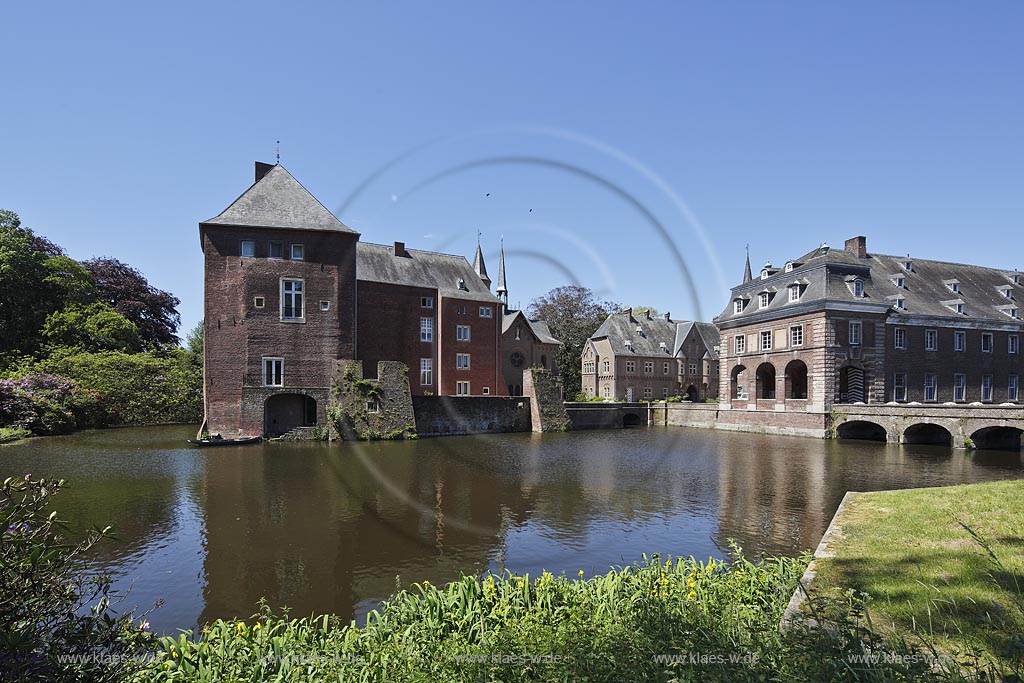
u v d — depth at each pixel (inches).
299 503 511.5
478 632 182.2
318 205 1102.4
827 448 1035.9
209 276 1002.7
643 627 161.6
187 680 156.3
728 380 1577.3
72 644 116.2
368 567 348.2
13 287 1290.6
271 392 1016.9
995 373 1478.8
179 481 605.0
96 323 1376.7
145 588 315.3
